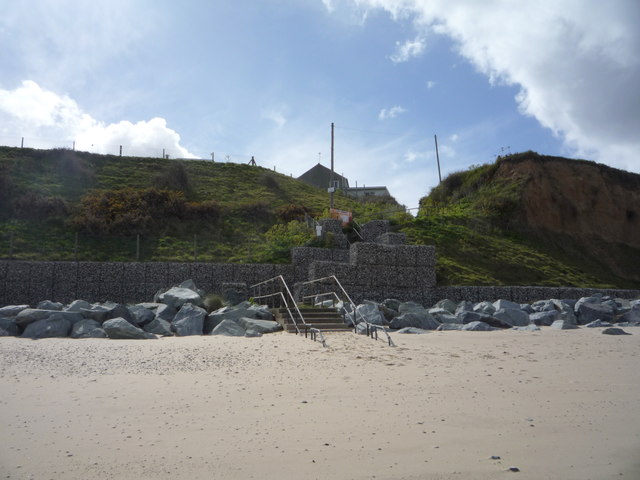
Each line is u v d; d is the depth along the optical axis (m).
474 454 4.15
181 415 5.33
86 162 38.56
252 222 31.83
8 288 21.19
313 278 21.86
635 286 33.62
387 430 4.80
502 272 27.48
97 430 4.80
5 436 4.60
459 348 10.52
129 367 8.14
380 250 22.94
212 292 22.67
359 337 12.31
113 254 25.42
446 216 34.31
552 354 9.73
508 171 41.09
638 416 5.31
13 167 34.50
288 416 5.30
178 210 30.77
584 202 40.62
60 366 8.12
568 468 3.85
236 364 8.49
